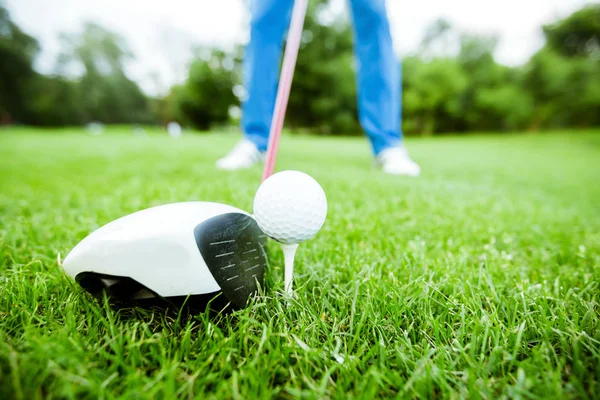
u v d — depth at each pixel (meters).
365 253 0.32
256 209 0.23
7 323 0.22
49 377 0.18
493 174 1.06
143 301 0.20
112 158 1.12
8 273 0.27
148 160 1.05
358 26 0.77
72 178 0.73
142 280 0.19
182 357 0.20
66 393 0.16
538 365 0.20
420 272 0.29
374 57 0.78
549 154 2.33
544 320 0.23
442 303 0.25
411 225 0.42
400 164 0.84
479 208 0.55
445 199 0.59
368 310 0.23
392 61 0.80
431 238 0.38
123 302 0.20
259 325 0.21
